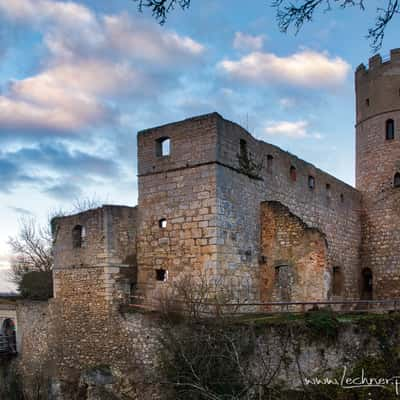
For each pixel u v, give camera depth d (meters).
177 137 18.39
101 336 17.67
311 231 18.81
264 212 19.94
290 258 19.12
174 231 17.97
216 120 17.39
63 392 18.45
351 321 13.98
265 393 12.33
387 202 29.62
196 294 16.20
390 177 29.72
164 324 15.06
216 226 16.88
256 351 13.21
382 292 29.14
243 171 18.75
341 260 27.56
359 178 31.89
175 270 17.72
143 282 18.55
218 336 13.23
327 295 18.36
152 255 18.48
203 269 16.97
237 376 12.57
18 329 22.25
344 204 28.77
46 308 20.42
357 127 32.59
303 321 13.67
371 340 14.03
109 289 17.78
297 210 23.16
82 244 19.50
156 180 18.78
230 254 17.47
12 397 20.64
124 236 18.69
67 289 19.48
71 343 18.88
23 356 21.59
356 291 29.31
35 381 19.84
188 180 17.83
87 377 17.02
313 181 25.23
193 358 12.45
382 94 30.56
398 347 14.29
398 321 14.66
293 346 13.21
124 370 16.39
